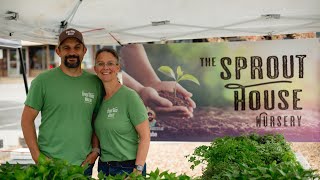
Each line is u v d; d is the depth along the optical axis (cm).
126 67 641
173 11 517
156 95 641
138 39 666
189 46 634
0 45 649
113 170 375
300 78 620
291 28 604
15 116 1391
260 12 529
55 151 366
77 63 372
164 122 642
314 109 619
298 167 280
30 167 254
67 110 366
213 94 635
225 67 631
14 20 504
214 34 639
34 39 630
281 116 625
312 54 616
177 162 900
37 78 370
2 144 701
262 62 625
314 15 546
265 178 260
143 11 513
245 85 629
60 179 247
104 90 383
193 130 639
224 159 420
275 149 462
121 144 373
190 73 636
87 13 516
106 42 689
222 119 635
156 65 639
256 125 630
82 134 370
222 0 470
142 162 366
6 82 2620
